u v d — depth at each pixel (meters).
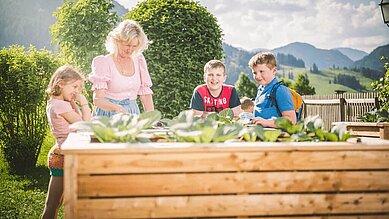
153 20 8.80
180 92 8.85
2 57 7.74
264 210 1.91
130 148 1.82
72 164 1.80
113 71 4.18
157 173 1.85
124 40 3.89
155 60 8.80
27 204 5.40
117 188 1.83
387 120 3.83
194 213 1.87
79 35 9.00
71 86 3.65
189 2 9.09
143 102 4.56
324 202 1.95
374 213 1.98
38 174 7.55
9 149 7.75
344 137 2.28
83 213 1.81
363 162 1.97
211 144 1.96
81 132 2.76
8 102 7.66
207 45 8.98
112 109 4.05
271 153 1.92
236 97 4.76
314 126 2.44
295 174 1.93
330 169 1.96
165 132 2.76
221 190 1.88
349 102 9.84
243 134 2.32
